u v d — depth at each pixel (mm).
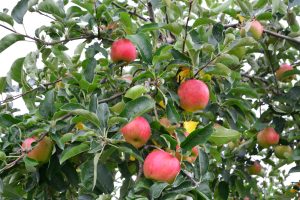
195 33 1803
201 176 1591
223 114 1945
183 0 1992
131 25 1823
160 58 1634
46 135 1639
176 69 1715
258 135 2213
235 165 2299
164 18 2057
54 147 1640
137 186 1514
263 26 2143
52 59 2105
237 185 2275
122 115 1524
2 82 1930
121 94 1729
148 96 1539
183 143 1537
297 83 2221
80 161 1765
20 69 1896
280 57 2219
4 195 1750
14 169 1725
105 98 1807
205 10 1974
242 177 2266
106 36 1951
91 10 1893
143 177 1627
